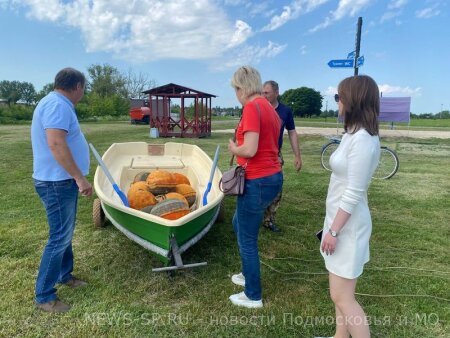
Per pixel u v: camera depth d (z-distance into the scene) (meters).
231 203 6.09
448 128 28.73
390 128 26.50
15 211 5.50
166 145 6.76
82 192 2.87
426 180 8.06
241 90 2.78
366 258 2.17
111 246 4.27
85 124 30.41
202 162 6.05
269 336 2.76
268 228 4.93
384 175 8.34
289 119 4.54
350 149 2.01
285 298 3.25
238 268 3.80
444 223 5.29
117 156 6.47
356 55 11.91
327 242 2.11
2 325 2.81
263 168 2.74
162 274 3.64
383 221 5.35
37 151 2.83
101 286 3.40
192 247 4.29
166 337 2.73
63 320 2.88
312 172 8.80
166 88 18.41
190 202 4.54
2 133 18.97
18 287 3.33
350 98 2.02
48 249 2.93
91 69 57.19
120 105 44.97
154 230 3.30
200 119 19.88
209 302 3.17
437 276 3.70
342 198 2.03
